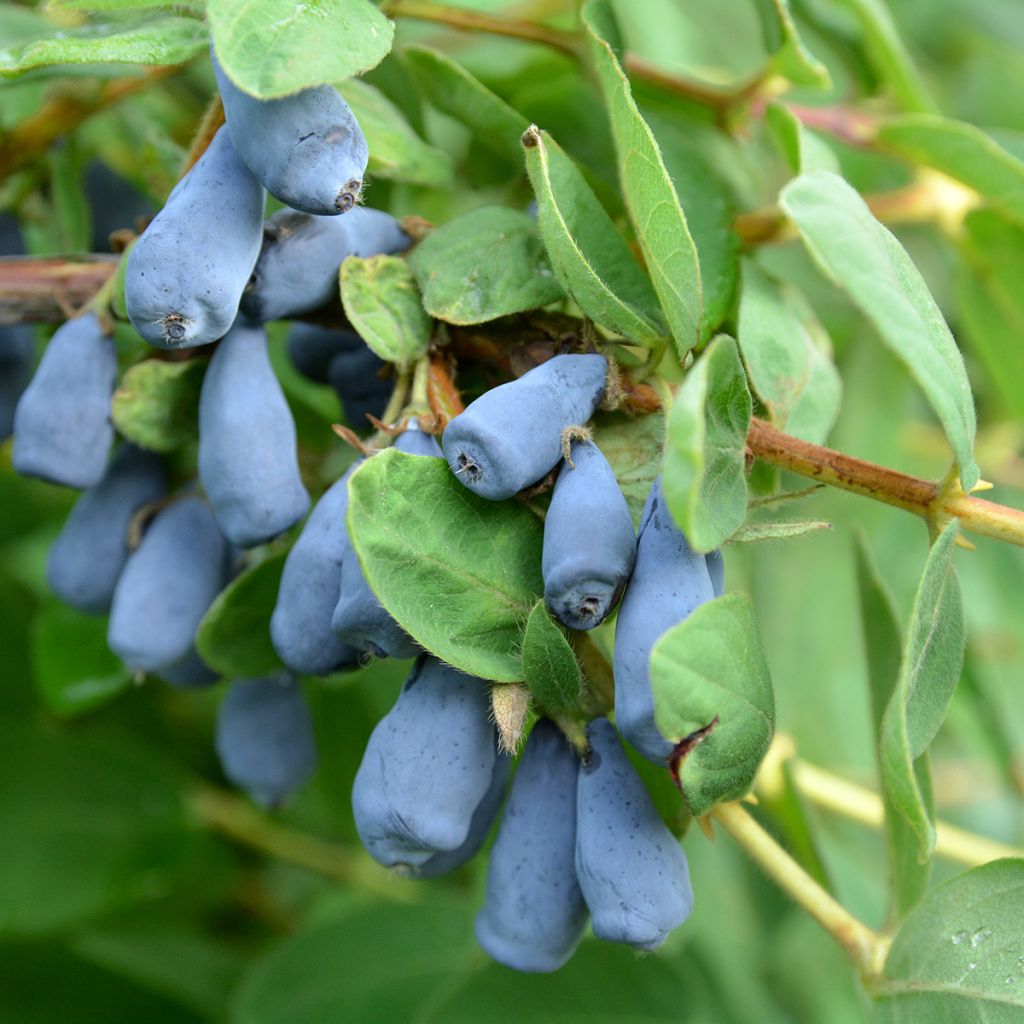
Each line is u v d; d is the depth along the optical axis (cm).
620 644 38
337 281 41
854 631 52
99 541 42
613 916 39
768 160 49
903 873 42
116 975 51
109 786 52
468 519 39
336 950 50
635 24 52
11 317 42
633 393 40
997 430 57
